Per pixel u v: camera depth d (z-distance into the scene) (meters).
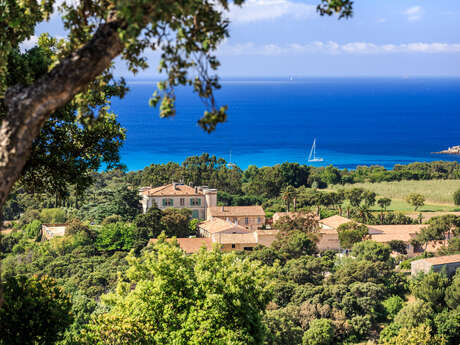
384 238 82.62
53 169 14.46
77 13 9.99
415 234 85.31
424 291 54.19
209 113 8.74
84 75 8.49
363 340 49.16
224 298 19.22
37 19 10.97
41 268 67.12
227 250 82.38
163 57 8.72
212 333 18.00
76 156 15.38
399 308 53.31
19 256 74.12
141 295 19.70
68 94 8.45
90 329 18.78
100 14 10.02
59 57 10.56
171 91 8.85
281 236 81.06
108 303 21.17
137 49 9.90
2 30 10.45
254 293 20.47
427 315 49.47
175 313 19.30
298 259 67.12
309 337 46.16
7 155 8.00
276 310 48.88
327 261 66.50
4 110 11.67
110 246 80.31
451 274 62.91
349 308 52.28
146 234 83.12
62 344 18.59
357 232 79.06
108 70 10.70
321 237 82.06
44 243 79.44
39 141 14.27
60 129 14.93
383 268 60.41
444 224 79.88
